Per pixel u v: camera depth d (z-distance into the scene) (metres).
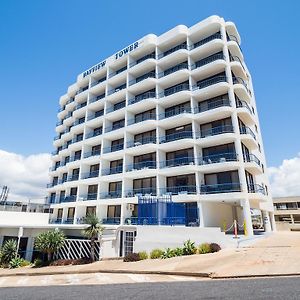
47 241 18.89
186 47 32.38
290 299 5.83
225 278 9.02
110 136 34.78
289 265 9.88
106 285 8.97
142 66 34.38
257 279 8.41
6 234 22.64
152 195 27.95
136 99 35.72
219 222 26.19
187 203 25.72
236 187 24.22
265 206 31.06
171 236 17.16
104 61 41.28
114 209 31.92
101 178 32.94
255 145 27.53
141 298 6.50
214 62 28.02
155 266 12.51
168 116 31.61
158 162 28.59
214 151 26.86
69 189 39.28
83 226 20.67
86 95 42.44
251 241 17.78
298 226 42.47
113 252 19.69
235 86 27.09
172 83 32.19
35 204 46.81
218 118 27.33
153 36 35.09
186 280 9.23
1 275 15.14
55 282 10.80
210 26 30.06
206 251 14.88
